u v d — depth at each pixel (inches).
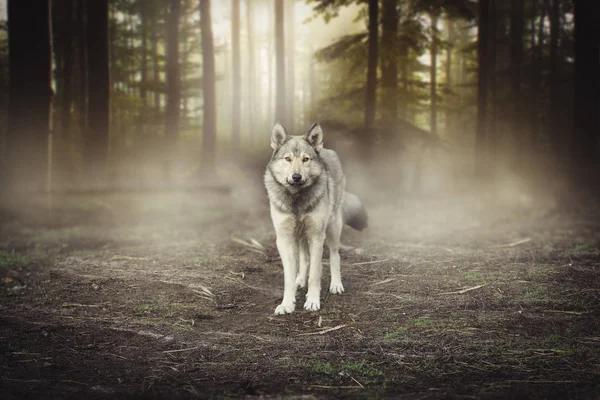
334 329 161.9
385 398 112.3
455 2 648.4
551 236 322.7
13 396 113.0
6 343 150.8
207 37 716.0
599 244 285.1
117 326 167.9
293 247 191.3
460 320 166.6
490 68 793.6
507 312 173.3
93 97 533.6
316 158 185.8
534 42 960.3
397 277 224.2
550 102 879.1
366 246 292.4
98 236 357.1
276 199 184.9
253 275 233.0
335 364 133.5
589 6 500.4
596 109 505.7
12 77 401.1
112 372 129.6
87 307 189.2
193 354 142.7
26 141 402.9
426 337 152.1
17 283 224.4
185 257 266.2
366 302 191.6
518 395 112.1
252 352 143.4
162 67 1119.0
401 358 136.6
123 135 924.6
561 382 118.5
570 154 520.7
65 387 119.5
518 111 858.8
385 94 664.4
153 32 1097.4
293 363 134.6
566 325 158.6
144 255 273.4
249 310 186.7
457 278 217.8
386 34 651.5
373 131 591.5
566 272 219.6
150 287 212.1
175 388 119.3
